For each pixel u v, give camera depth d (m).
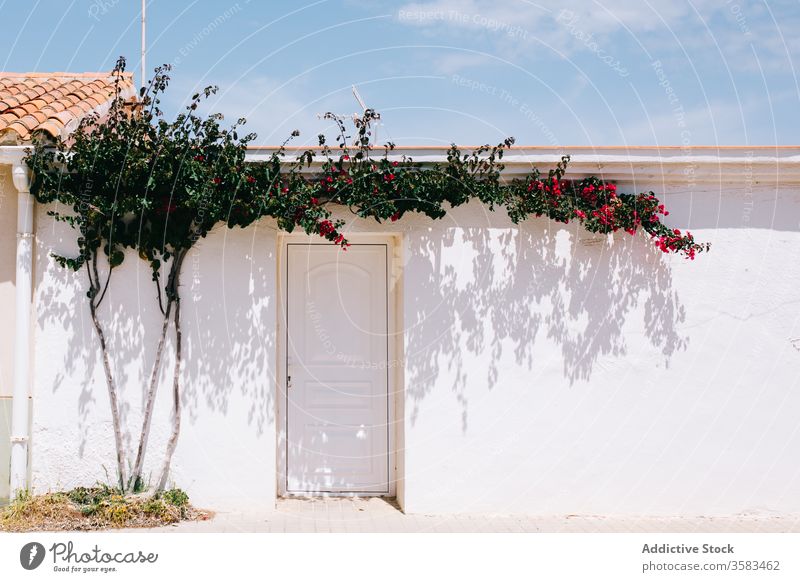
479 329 7.31
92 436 7.09
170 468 7.15
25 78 9.09
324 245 7.83
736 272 7.45
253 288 7.23
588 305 7.38
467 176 7.02
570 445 7.34
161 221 7.10
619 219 7.12
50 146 7.01
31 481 7.03
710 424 7.40
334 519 7.06
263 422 7.21
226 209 6.89
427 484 7.26
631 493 7.35
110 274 7.14
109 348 7.13
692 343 7.42
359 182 6.94
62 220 7.03
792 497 7.38
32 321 7.06
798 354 7.43
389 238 7.82
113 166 6.87
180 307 7.18
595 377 7.37
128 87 9.21
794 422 7.41
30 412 7.04
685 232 7.41
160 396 7.16
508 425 7.30
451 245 7.31
